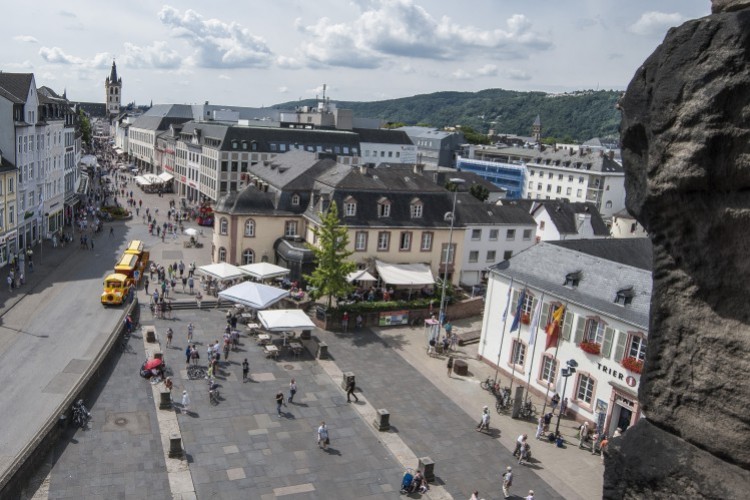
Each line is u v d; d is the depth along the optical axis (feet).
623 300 126.11
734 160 21.74
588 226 291.79
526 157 565.94
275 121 531.09
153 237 281.13
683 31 23.11
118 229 292.81
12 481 84.28
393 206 219.61
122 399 120.88
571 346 134.82
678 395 24.89
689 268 24.43
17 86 222.69
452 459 113.39
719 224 22.72
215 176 379.14
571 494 105.91
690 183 22.93
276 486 98.73
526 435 122.93
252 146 382.42
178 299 188.96
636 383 120.16
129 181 493.77
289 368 146.82
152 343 151.84
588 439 124.67
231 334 159.94
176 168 466.70
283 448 110.32
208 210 334.03
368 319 183.83
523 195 524.11
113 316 167.63
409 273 213.25
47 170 250.37
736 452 23.21
